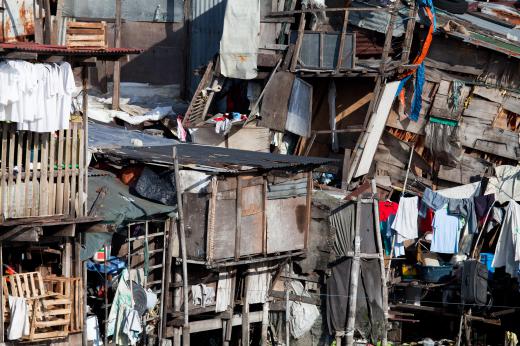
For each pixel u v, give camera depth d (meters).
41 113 23.20
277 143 35.00
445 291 34.72
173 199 28.92
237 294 31.70
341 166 35.72
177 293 29.75
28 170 23.56
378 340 32.53
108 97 35.91
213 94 34.56
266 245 31.33
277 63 34.09
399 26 35.53
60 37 33.97
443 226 34.81
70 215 24.50
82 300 25.19
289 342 32.81
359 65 35.22
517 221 34.62
